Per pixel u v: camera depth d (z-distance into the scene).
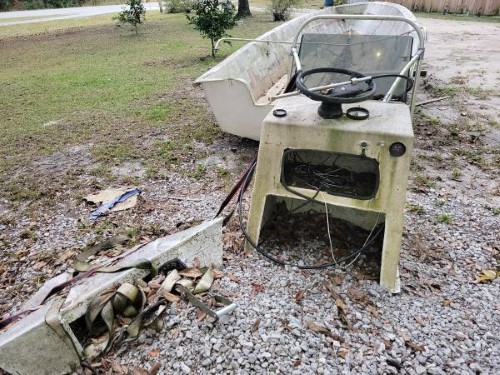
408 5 14.23
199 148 3.98
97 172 3.58
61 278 2.08
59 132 4.62
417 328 1.77
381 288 1.99
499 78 6.01
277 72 5.14
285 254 2.26
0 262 2.46
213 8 7.82
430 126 4.27
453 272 2.14
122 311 1.68
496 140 3.91
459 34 9.78
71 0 23.97
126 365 1.58
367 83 2.08
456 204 2.86
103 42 10.87
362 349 1.65
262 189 2.15
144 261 1.82
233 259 2.24
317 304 1.89
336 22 6.06
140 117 4.98
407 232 2.51
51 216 2.95
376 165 1.89
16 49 10.48
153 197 3.12
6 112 5.45
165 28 12.73
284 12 12.78
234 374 1.53
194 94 5.82
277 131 2.03
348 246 2.29
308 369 1.55
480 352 1.65
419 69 2.73
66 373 1.58
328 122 1.96
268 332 1.70
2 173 3.65
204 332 1.67
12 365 1.46
